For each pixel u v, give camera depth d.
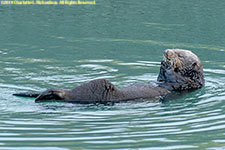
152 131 18.72
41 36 36.78
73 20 41.78
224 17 42.25
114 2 48.66
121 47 34.31
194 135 18.44
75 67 29.34
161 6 46.47
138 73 28.42
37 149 16.81
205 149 17.19
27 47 33.81
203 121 19.98
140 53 32.81
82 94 21.78
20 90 23.97
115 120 19.81
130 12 44.47
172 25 40.16
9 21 40.78
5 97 22.28
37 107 20.91
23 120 19.39
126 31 38.56
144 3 48.09
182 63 25.77
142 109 21.48
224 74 28.38
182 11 44.56
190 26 39.78
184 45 34.66
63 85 25.33
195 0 48.81
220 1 48.38
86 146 17.14
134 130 18.75
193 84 25.58
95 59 31.31
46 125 19.00
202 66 27.61
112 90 22.16
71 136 17.97
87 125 19.16
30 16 42.91
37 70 28.34
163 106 22.08
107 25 40.28
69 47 34.12
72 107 21.19
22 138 17.69
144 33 37.97
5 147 16.89
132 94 22.91
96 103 21.78
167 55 25.22
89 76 27.47
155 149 17.06
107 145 17.25
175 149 17.12
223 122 19.88
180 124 19.56
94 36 37.16
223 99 23.31
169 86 25.06
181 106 22.12
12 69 28.33
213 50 33.59
